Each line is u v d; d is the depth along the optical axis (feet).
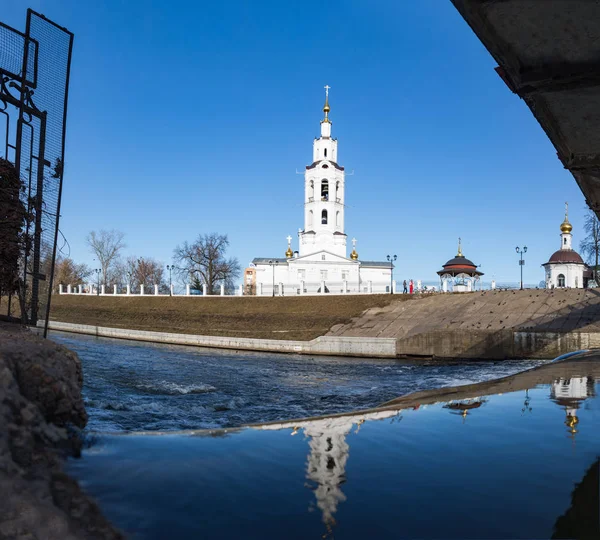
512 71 30.30
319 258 280.10
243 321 172.86
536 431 17.75
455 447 15.14
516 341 109.50
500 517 9.86
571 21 25.64
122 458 11.85
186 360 113.09
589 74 29.48
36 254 26.78
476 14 25.20
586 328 107.55
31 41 27.94
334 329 146.51
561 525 9.55
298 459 13.52
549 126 37.27
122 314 210.38
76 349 129.70
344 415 20.71
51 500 8.80
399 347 122.83
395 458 13.99
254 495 10.57
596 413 21.11
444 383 80.84
